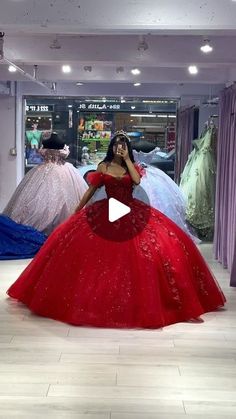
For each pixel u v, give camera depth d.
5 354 3.64
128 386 3.19
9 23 3.99
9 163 9.84
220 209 6.78
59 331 4.08
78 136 10.34
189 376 3.35
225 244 6.43
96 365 3.48
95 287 4.19
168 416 2.86
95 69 7.90
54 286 4.35
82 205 4.60
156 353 3.70
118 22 4.01
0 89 8.80
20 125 9.96
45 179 7.31
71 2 3.98
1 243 6.69
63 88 9.79
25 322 4.27
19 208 7.22
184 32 4.36
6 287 5.30
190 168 8.73
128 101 10.17
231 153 6.09
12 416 2.83
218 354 3.71
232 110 6.16
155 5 3.99
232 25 3.99
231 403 3.02
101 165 4.51
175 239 4.43
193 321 4.34
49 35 5.76
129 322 4.12
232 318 4.48
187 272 4.39
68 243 4.39
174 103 10.16
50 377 3.29
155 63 5.94
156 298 4.13
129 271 4.18
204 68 7.28
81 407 2.94
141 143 7.95
